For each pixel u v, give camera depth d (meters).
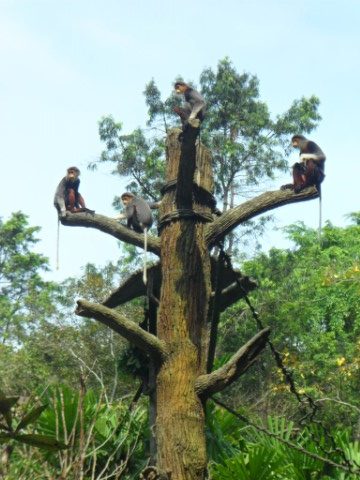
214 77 38.06
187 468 11.62
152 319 14.49
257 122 36.72
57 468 9.25
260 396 29.98
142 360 14.40
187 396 12.05
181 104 35.72
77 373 26.84
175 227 12.88
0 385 22.44
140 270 14.16
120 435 13.89
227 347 32.94
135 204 16.44
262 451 12.54
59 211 13.80
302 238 40.59
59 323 29.27
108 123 35.59
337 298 32.91
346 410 25.50
